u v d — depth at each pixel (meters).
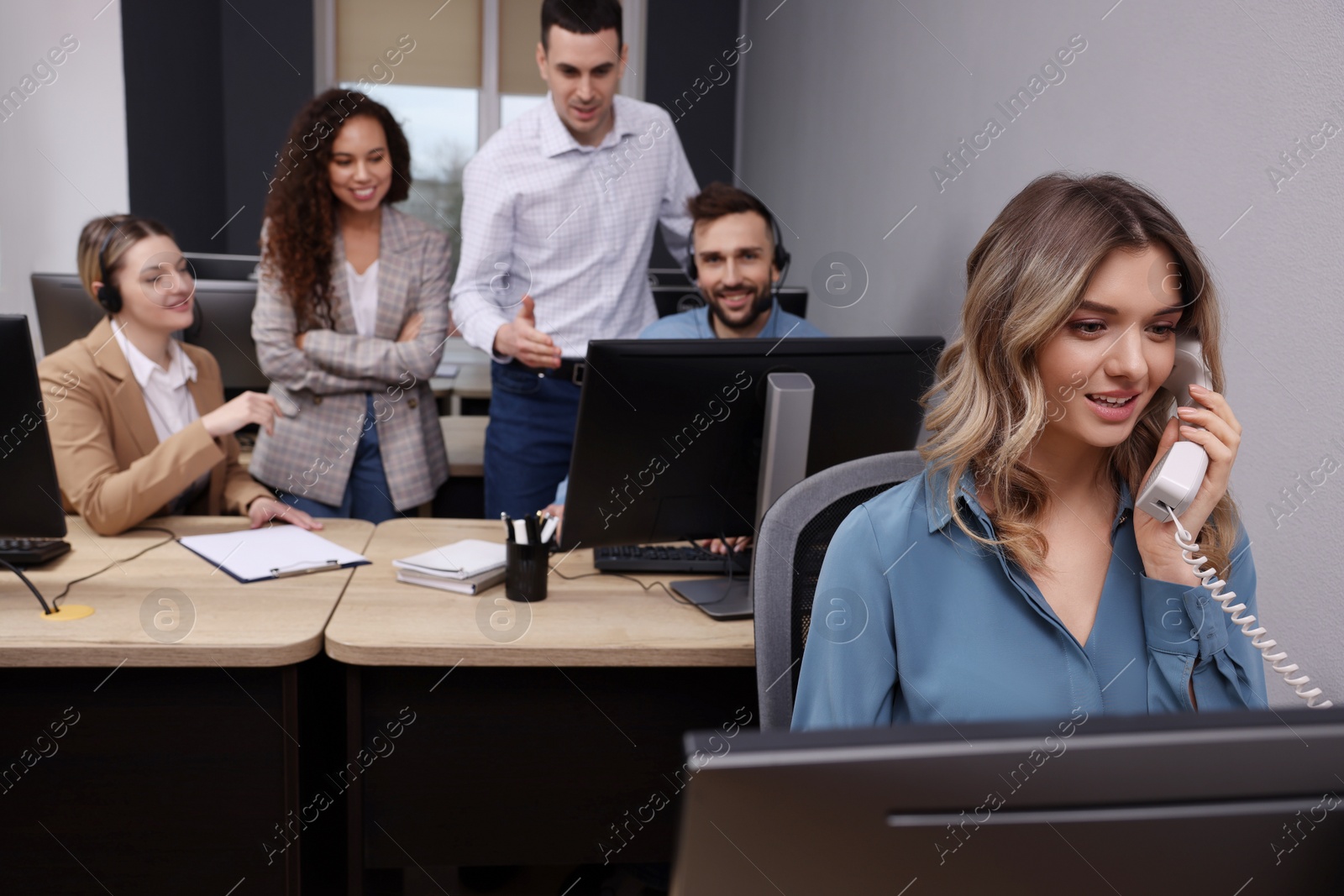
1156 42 1.44
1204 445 0.95
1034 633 0.96
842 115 3.01
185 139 4.32
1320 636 1.14
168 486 1.78
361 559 1.70
